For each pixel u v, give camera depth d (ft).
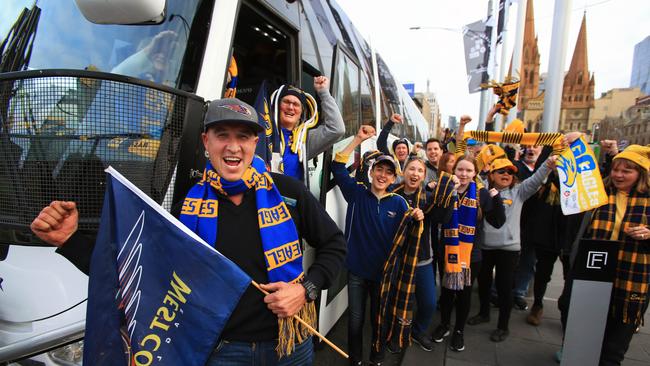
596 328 7.91
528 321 12.80
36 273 4.86
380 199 9.29
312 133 8.86
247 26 8.78
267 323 4.64
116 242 3.90
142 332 3.81
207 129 4.54
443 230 10.73
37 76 4.42
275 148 7.20
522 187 11.31
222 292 4.04
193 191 4.69
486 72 35.09
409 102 30.14
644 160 8.36
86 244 4.28
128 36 5.64
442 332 11.48
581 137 9.86
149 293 3.91
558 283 17.29
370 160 10.22
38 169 4.50
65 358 4.75
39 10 5.94
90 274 3.77
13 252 4.91
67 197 4.46
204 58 5.64
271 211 4.73
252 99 10.16
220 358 4.52
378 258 9.14
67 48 5.67
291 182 5.28
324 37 11.00
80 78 4.43
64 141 4.48
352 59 13.39
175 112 4.89
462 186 10.74
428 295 10.46
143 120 4.66
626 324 8.27
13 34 5.91
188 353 3.93
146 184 4.69
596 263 7.84
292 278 4.67
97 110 4.47
